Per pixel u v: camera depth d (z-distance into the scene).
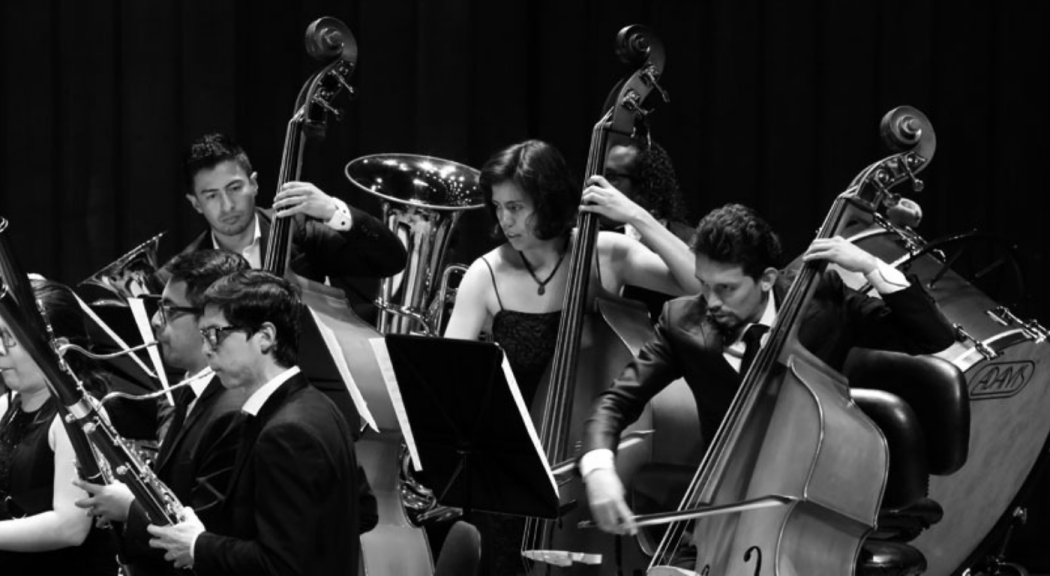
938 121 24.38
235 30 23.61
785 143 24.16
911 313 13.79
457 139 23.58
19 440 14.13
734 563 13.62
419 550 16.45
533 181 15.87
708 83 24.31
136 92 23.28
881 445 13.71
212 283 12.34
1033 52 24.34
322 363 15.85
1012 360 17.33
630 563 15.84
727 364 14.17
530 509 13.93
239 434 12.08
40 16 23.14
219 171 17.11
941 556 17.84
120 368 16.08
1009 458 17.78
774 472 13.71
